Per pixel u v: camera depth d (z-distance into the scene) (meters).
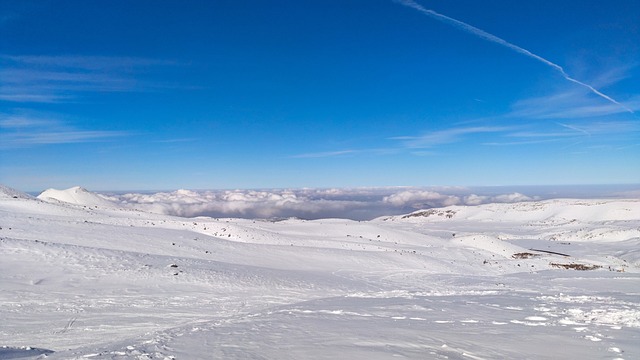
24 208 56.16
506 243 77.06
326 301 19.38
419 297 21.44
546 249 86.75
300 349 9.09
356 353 8.73
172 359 8.16
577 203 197.88
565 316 14.38
